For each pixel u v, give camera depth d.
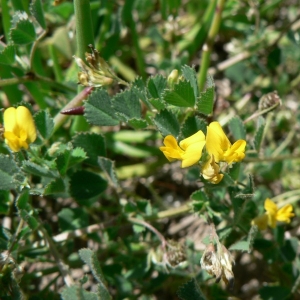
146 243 0.15
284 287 0.14
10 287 0.11
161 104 0.11
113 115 0.12
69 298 0.10
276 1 0.19
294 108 0.19
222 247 0.11
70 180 0.13
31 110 0.12
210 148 0.10
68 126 0.15
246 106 0.18
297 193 0.17
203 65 0.16
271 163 0.17
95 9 0.17
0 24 0.17
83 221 0.14
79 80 0.12
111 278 0.14
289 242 0.14
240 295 0.17
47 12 0.17
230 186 0.12
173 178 0.19
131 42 0.19
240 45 0.19
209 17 0.18
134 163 0.18
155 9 0.20
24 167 0.11
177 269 0.14
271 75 0.19
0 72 0.15
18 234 0.12
